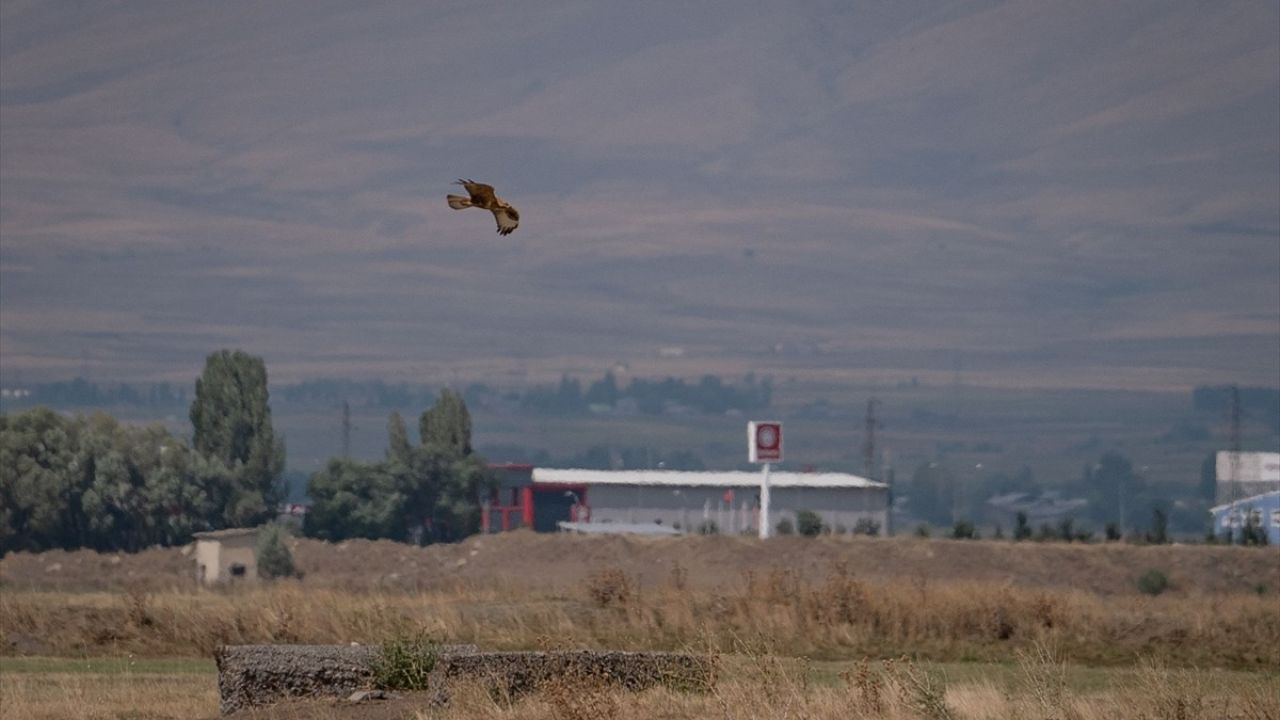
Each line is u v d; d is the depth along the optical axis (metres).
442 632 125.75
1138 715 71.00
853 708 69.38
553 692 69.81
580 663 79.44
